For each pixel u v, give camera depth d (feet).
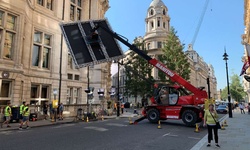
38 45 78.64
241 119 73.05
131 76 167.73
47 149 26.12
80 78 98.02
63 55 88.63
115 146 28.35
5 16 59.72
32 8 74.74
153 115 57.88
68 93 91.50
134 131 42.68
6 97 59.47
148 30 233.76
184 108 53.26
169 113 55.47
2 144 28.96
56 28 85.92
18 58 62.69
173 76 54.44
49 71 81.87
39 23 78.54
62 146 27.89
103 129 45.42
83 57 41.32
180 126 51.96
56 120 64.69
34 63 77.10
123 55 45.47
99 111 83.25
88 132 40.75
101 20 46.93
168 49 164.25
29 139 32.89
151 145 29.45
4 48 59.88
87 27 44.57
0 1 57.98
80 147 27.40
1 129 43.68
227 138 34.47
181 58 158.61
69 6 94.32
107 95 120.57
